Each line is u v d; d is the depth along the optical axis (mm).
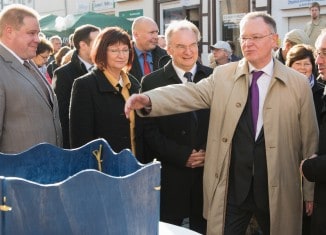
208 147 2764
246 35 2602
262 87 2662
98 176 1333
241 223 2719
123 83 3174
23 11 2734
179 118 3164
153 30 5000
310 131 2686
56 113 2922
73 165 1784
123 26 11375
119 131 3094
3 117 2619
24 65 2811
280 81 2629
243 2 10102
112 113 3076
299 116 2672
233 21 10375
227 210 2705
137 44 5027
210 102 2785
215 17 10766
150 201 1458
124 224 1396
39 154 1727
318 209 2467
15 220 1294
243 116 2656
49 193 1286
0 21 2723
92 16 11312
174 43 3162
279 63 2688
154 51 5152
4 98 2602
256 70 2660
